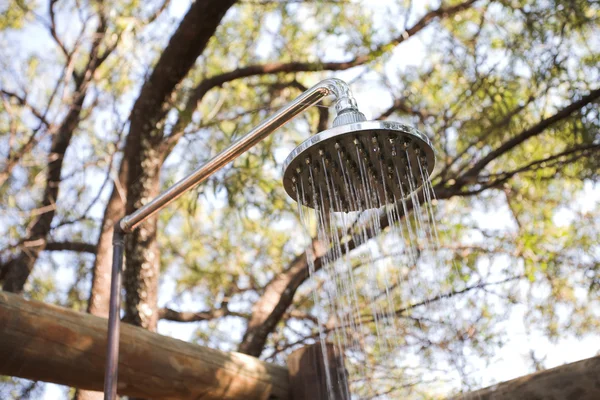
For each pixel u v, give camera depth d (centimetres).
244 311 574
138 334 234
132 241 410
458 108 492
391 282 404
